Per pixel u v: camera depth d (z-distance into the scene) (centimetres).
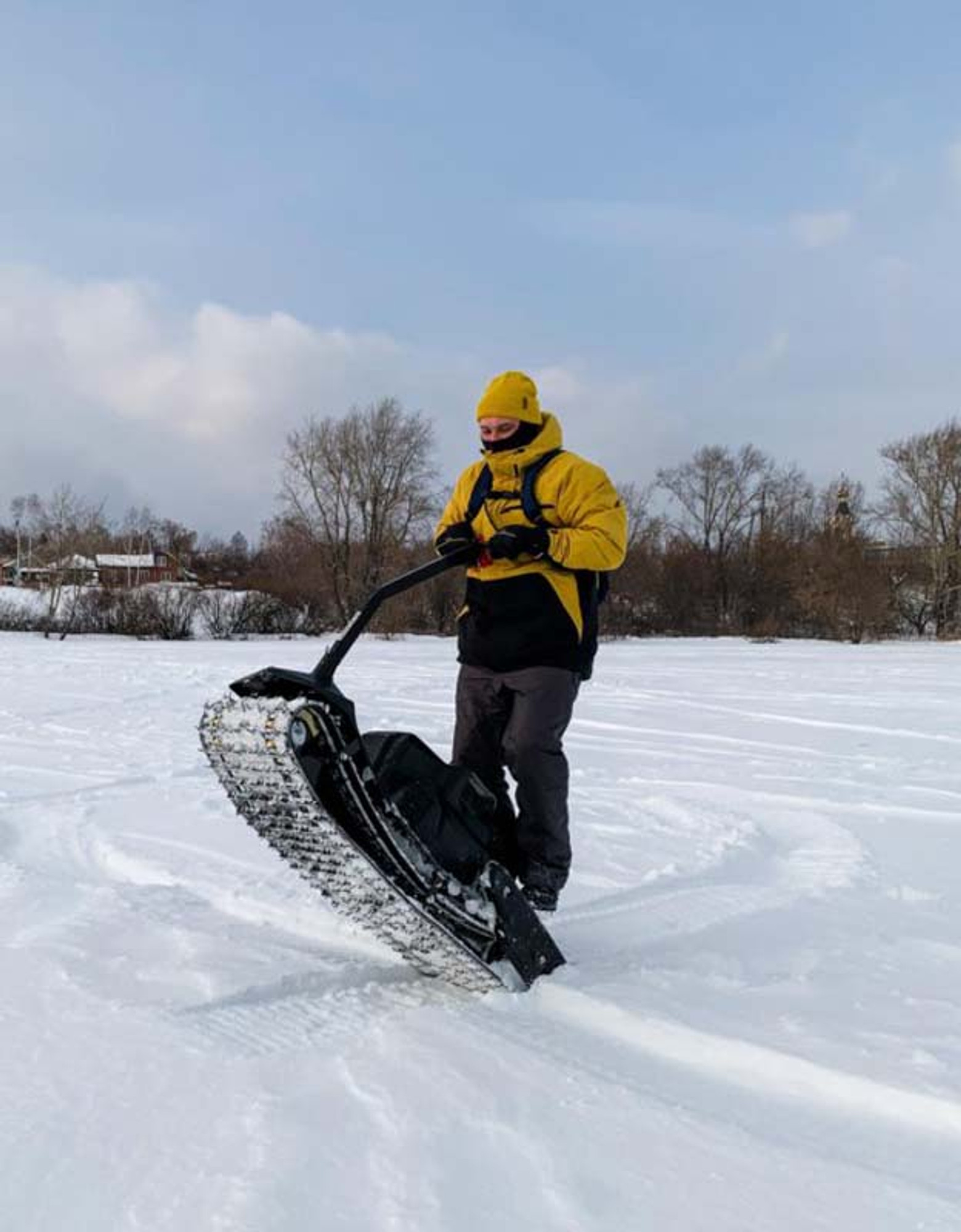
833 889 364
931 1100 195
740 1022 233
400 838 239
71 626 3041
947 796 550
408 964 276
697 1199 166
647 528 4750
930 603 4341
